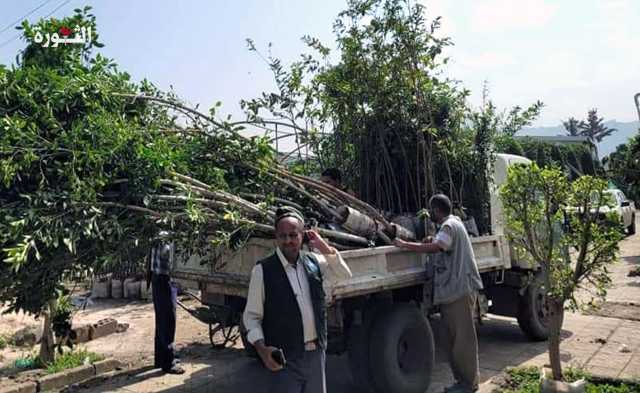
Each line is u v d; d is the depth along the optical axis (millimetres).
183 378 5648
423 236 5418
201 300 5539
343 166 6340
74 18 4293
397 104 5883
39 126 3514
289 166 5570
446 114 5973
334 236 4539
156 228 3648
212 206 3939
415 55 5586
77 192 3164
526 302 6539
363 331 4680
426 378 4918
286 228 3189
